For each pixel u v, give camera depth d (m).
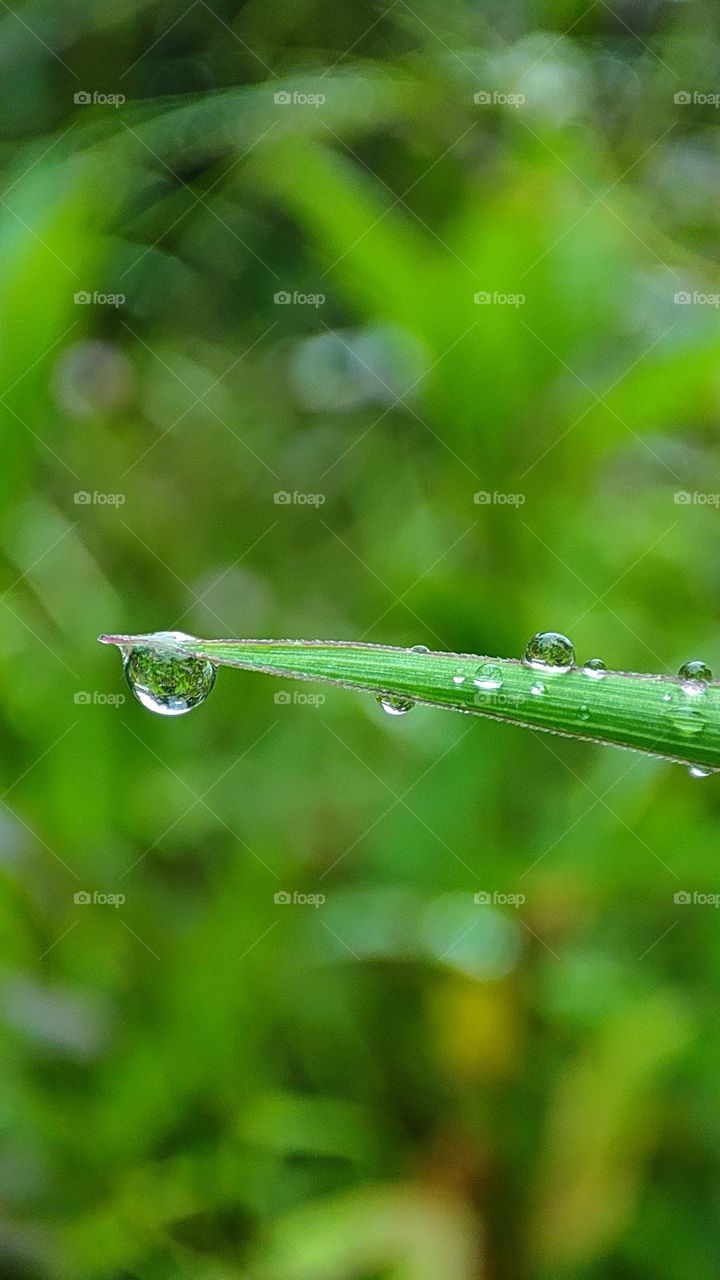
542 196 0.28
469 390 0.26
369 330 0.32
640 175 0.36
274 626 0.33
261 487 0.36
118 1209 0.25
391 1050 0.26
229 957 0.26
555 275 0.26
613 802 0.26
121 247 0.37
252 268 0.40
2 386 0.27
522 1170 0.25
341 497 0.36
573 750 0.26
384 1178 0.25
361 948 0.26
